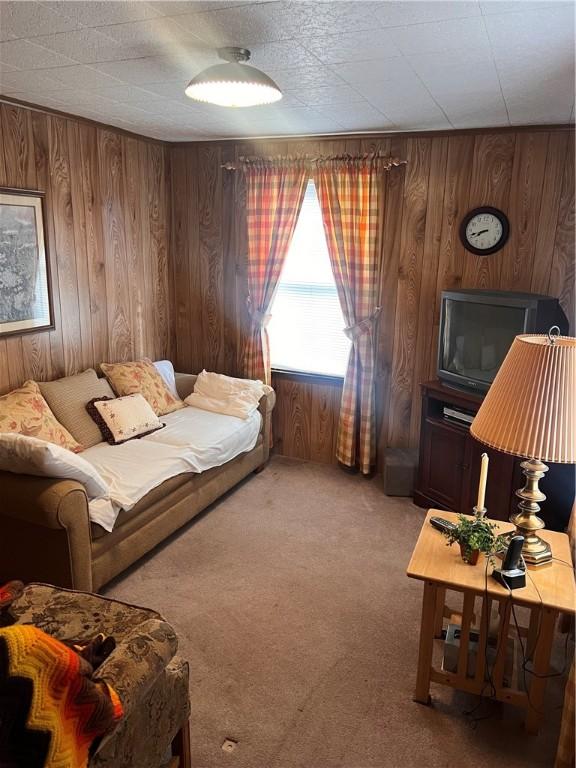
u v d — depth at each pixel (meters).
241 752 1.94
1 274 3.21
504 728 2.06
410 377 4.07
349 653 2.42
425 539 2.26
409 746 1.98
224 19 1.93
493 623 2.35
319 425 4.46
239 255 4.46
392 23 1.92
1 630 1.20
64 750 1.15
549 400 1.81
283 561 3.11
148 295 4.46
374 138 3.85
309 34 2.04
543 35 2.00
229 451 3.68
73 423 3.37
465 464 3.45
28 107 3.23
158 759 1.67
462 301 3.46
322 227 4.21
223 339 4.68
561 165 3.41
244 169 4.21
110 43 2.20
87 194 3.75
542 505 3.16
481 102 2.93
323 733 2.03
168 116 3.49
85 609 1.93
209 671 2.30
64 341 3.71
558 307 3.27
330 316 4.33
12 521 2.56
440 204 3.75
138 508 2.89
